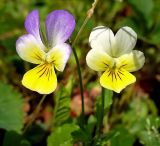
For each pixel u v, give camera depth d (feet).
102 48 0.41
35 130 0.60
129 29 0.41
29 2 0.78
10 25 0.72
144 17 0.69
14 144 0.54
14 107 0.59
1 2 0.78
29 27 0.42
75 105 0.62
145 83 0.68
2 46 0.72
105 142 0.49
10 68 0.69
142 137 0.53
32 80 0.41
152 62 0.70
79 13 0.73
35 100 0.64
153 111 0.63
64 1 0.75
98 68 0.41
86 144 0.49
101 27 0.42
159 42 0.66
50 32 0.41
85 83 0.65
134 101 0.63
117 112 0.62
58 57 0.40
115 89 0.40
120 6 0.75
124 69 0.42
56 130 0.48
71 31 0.40
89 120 0.53
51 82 0.40
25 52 0.42
